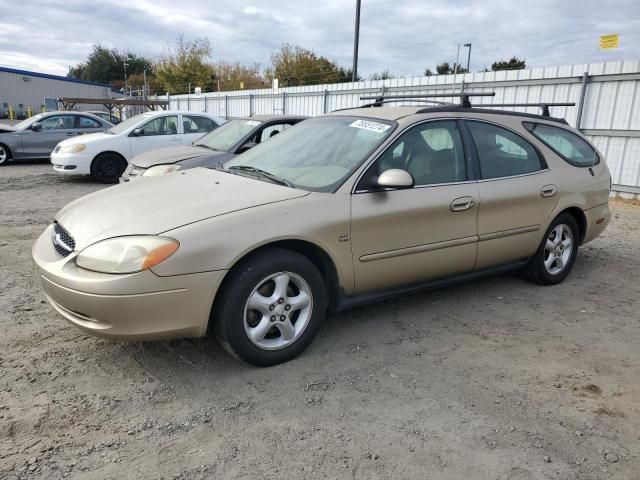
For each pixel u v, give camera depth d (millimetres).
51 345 3459
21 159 14141
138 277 2762
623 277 5301
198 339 3617
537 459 2475
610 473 2393
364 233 3449
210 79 46781
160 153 8023
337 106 16438
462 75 12609
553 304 4488
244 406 2842
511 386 3129
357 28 20891
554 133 4895
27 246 5898
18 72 47250
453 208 3854
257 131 7703
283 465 2387
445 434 2645
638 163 9992
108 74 75625
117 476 2281
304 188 3475
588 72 10375
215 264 2898
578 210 4910
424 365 3355
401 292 3830
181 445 2506
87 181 11359
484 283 4980
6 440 2482
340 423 2717
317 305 3354
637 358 3539
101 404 2814
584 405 2939
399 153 3707
